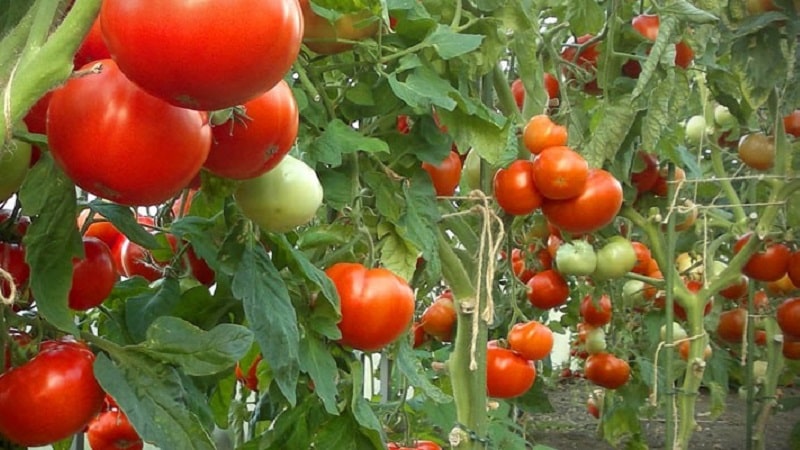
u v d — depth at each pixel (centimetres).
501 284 249
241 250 88
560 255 175
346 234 107
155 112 53
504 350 151
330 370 95
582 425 419
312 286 95
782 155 189
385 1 94
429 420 195
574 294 266
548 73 183
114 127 52
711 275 213
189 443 65
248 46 45
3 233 76
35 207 66
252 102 62
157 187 55
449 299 162
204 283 118
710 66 177
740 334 255
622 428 276
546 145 143
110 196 56
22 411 64
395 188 109
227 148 64
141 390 67
